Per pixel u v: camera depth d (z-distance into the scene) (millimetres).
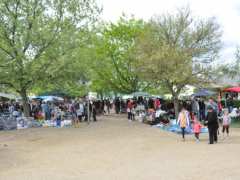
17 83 32438
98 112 46781
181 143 19672
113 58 49781
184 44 37250
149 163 14016
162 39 37156
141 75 35719
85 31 34062
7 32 31219
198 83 34469
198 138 20734
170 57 33156
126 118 40344
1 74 31156
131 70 48406
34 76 31781
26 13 31656
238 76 38594
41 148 19031
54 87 34844
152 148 18047
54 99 41969
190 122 24703
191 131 24422
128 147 18531
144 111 36844
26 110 33219
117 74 50500
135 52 36094
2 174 12875
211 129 19125
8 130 28625
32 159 15891
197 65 35156
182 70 33031
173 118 32938
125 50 49312
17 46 30875
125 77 50250
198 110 32938
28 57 31844
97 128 28750
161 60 32938
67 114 34562
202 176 11344
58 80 33438
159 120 31312
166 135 23641
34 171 13219
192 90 39438
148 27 38438
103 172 12602
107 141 21016
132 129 27656
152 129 27609
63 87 35031
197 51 35969
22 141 21922
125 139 21719
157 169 12742
